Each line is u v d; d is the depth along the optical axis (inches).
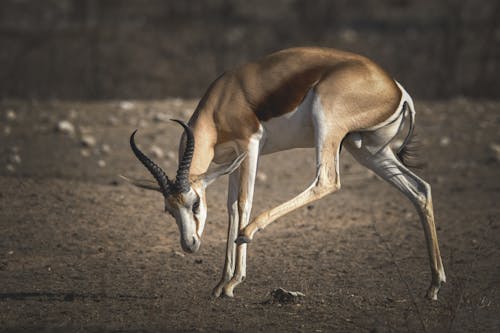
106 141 1450.5
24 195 1059.3
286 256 886.4
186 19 3070.9
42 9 3324.3
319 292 753.0
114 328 636.7
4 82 2273.6
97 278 802.2
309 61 732.0
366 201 1129.4
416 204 723.4
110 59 2554.1
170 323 650.8
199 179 692.1
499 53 2454.5
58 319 663.1
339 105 707.4
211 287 773.3
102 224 979.9
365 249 907.4
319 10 2989.7
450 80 2257.6
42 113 1665.8
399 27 2952.8
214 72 2461.9
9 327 639.8
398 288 763.4
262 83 729.0
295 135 736.3
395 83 731.4
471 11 3061.0
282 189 1194.6
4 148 1392.7
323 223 1021.2
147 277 807.1
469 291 741.3
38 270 826.2
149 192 1132.5
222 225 1011.9
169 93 2246.6
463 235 950.4
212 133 733.9
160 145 1427.2
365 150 743.1
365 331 629.0
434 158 1368.1
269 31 2893.7
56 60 2513.5
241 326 642.8
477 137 1499.8
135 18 3144.7
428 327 634.8
